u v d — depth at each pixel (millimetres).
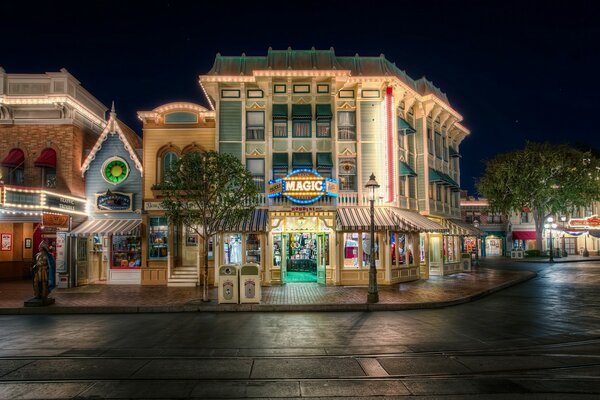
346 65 25688
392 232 24047
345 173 24250
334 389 7539
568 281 26156
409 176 26781
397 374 8359
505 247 57281
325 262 23172
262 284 22594
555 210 43469
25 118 25328
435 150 30938
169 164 24469
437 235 29266
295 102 24484
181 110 24453
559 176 43219
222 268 16750
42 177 25125
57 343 10969
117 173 25125
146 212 23844
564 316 14703
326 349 10297
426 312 15695
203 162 17328
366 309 16281
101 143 25328
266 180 23672
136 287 22500
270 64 24750
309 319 14352
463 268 31984
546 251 52469
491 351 10109
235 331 12391
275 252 23891
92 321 14164
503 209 44844
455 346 10594
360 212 23438
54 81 25312
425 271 27156
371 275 16969
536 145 43531
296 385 7746
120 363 9141
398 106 26078
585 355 9734
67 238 22359
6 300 17922
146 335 11906
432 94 28016
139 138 30266
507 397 7133
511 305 17203
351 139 24531
